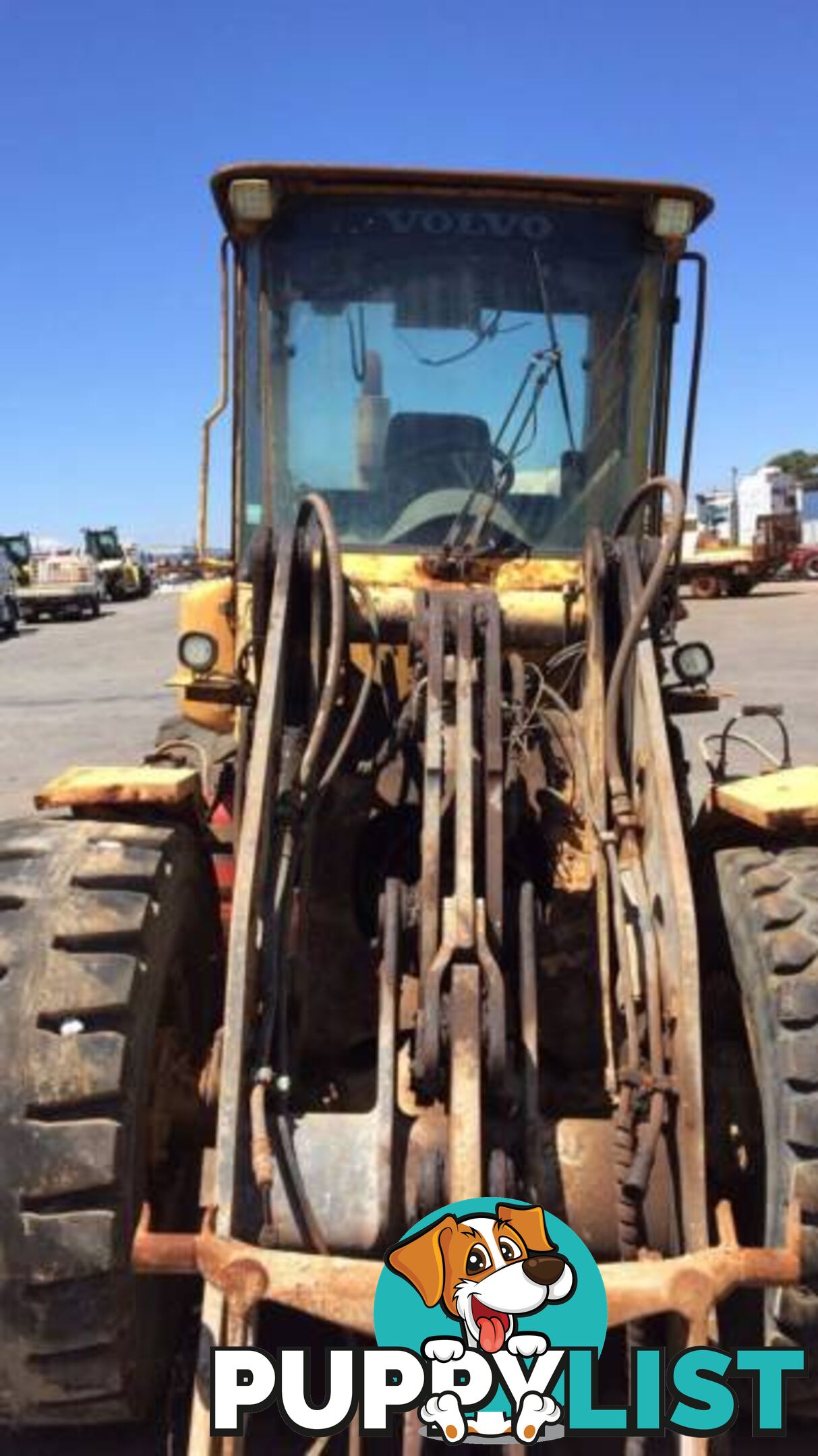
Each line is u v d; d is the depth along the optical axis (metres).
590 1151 2.85
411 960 3.16
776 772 3.70
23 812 10.14
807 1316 2.75
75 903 2.99
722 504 59.88
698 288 4.34
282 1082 2.84
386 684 3.70
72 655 26.48
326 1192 2.74
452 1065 2.71
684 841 3.18
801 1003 2.88
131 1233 2.85
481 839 3.06
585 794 3.41
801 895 3.07
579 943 3.40
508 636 3.75
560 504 4.34
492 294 4.32
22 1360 2.81
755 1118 3.14
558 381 4.34
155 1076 3.14
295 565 3.44
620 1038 3.06
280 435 4.32
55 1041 2.82
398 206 4.28
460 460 4.31
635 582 3.39
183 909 3.33
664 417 4.40
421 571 4.11
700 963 3.46
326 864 3.54
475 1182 2.64
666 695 4.10
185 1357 3.29
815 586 43.22
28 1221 2.75
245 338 4.32
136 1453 3.23
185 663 4.12
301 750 3.40
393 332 4.31
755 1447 3.22
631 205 4.30
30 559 40.44
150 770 3.58
